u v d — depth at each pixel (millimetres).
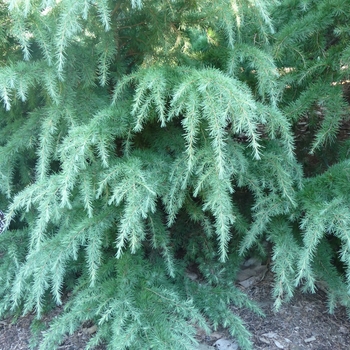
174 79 1617
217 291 1917
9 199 2182
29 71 1633
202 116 1518
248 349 1672
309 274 1661
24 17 1531
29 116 1986
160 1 1771
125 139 1815
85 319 1678
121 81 1696
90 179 1644
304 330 1866
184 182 1583
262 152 1814
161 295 1687
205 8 1837
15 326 1959
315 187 1798
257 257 2264
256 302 2004
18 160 2111
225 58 1898
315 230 1582
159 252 2006
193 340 1524
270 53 1963
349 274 1564
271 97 1791
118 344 1439
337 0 1854
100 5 1499
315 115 2193
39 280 1684
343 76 1951
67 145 1525
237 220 1930
